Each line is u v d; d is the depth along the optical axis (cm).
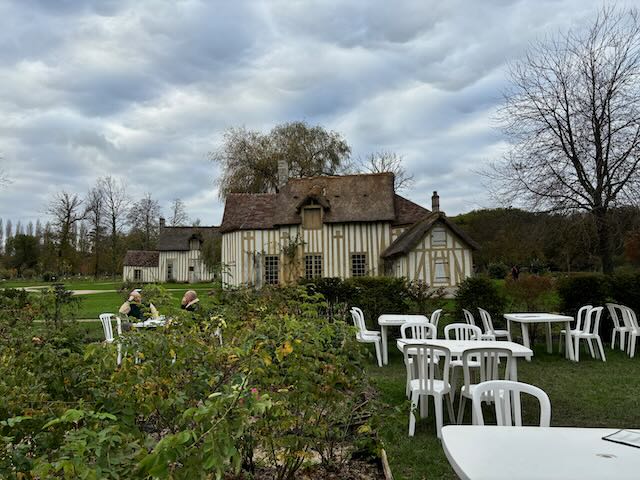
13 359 312
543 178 1458
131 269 4697
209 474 198
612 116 1366
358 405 367
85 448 172
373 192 2303
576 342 873
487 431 231
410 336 1097
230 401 200
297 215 2256
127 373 266
